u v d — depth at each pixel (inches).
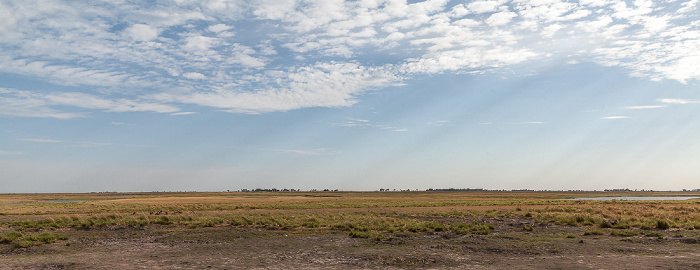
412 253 777.6
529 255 746.8
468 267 640.4
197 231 1195.9
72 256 761.0
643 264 634.2
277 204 2920.8
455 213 1884.8
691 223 1274.6
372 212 2026.3
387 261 698.2
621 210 1929.1
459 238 1008.2
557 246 847.7
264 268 640.4
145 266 654.5
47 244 942.4
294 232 1166.3
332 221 1454.2
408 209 2336.4
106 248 882.8
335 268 641.0
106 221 1443.2
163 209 2367.1
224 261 702.5
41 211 2177.7
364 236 1040.8
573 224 1366.9
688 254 730.8
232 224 1386.6
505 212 2036.2
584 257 714.2
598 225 1315.2
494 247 845.8
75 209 2386.8
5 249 861.8
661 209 2078.0
